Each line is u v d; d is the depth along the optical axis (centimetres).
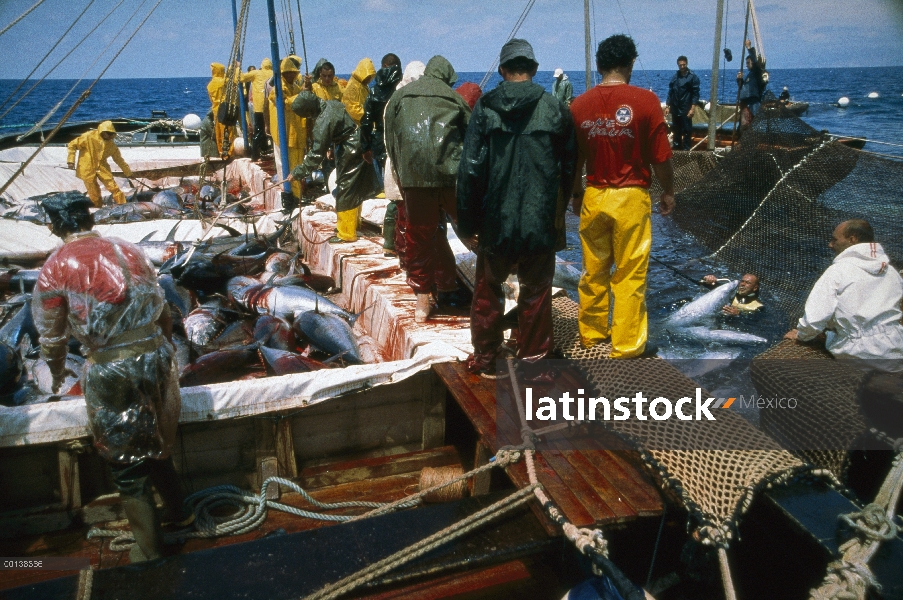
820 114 3288
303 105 650
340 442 434
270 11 874
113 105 7306
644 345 370
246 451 408
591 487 301
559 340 411
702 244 761
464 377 401
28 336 547
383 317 537
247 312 623
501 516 307
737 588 324
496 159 328
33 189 1162
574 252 826
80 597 256
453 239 633
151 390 313
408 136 427
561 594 304
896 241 590
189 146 1636
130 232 888
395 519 305
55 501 374
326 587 262
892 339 355
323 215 845
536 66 334
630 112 320
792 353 382
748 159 768
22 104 6994
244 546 289
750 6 1128
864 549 235
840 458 320
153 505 327
